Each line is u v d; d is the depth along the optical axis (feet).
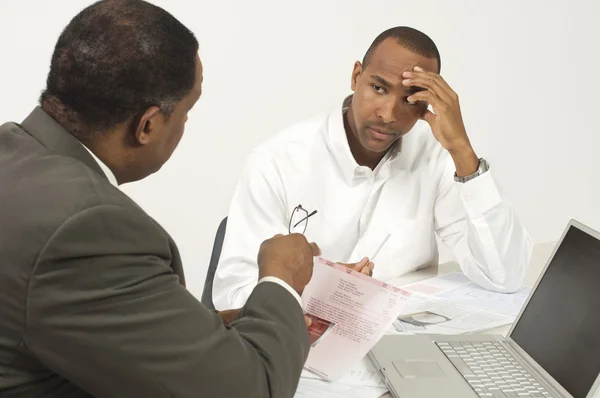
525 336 4.01
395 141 5.61
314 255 3.79
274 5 8.75
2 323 2.41
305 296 3.79
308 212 5.65
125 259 2.46
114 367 2.43
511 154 10.18
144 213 2.63
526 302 4.17
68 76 2.64
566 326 3.70
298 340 2.97
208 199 9.24
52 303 2.34
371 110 4.93
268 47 8.92
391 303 3.70
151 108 2.73
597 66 9.98
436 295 5.04
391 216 5.72
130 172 2.97
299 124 5.83
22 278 2.34
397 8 9.17
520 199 10.44
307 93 9.27
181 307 2.57
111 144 2.77
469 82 9.70
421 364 3.77
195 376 2.52
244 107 9.08
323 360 3.70
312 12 8.91
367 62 4.99
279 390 2.79
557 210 10.64
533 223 10.63
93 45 2.60
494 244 5.09
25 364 2.52
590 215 10.67
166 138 2.93
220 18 8.64
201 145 9.04
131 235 2.50
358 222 5.68
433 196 5.80
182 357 2.50
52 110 2.74
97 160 2.78
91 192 2.48
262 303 3.02
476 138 9.96
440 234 5.97
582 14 9.67
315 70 9.20
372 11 9.11
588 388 3.33
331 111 5.79
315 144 5.63
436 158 5.80
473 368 3.78
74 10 8.20
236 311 3.83
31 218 2.39
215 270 5.48
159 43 2.67
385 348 3.98
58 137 2.71
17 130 2.83
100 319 2.38
